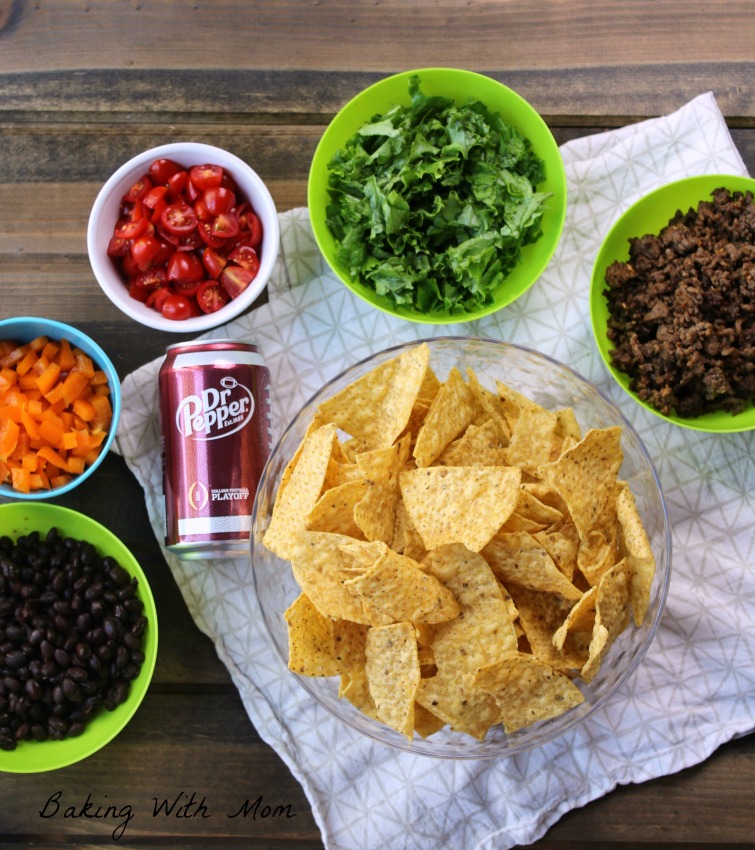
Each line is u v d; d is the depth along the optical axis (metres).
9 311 0.73
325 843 0.70
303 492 0.60
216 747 0.71
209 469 0.65
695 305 0.66
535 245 0.70
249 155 0.73
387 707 0.59
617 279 0.68
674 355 0.66
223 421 0.65
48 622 0.68
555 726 0.65
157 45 0.73
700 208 0.69
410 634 0.58
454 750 0.65
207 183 0.68
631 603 0.62
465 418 0.63
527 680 0.59
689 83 0.73
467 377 0.68
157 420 0.72
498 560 0.60
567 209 0.72
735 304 0.67
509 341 0.72
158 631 0.72
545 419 0.62
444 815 0.70
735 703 0.70
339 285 0.72
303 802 0.71
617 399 0.72
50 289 0.73
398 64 0.73
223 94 0.73
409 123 0.69
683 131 0.72
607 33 0.73
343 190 0.70
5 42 0.73
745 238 0.67
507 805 0.70
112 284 0.68
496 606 0.59
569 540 0.62
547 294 0.72
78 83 0.73
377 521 0.61
